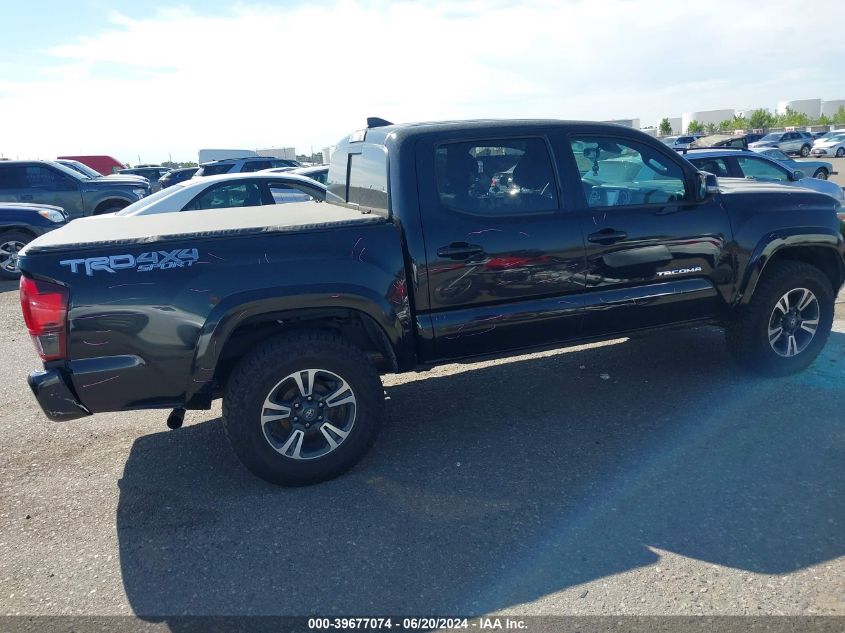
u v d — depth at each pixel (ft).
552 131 14.02
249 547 10.65
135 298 11.19
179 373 11.58
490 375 17.89
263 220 13.37
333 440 12.49
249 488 12.59
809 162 58.34
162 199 26.32
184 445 14.64
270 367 11.76
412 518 11.26
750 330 15.87
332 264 12.10
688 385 16.37
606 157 14.42
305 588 9.60
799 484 11.64
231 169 53.42
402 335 12.82
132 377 11.42
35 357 21.70
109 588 9.82
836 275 17.06
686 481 11.96
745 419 14.32
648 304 14.69
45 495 12.66
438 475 12.67
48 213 37.55
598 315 14.29
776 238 15.52
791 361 16.38
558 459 13.05
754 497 11.30
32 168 44.88
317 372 12.14
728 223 15.20
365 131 14.94
